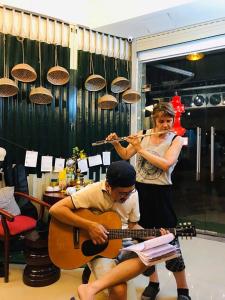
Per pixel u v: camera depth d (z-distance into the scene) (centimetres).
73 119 419
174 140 232
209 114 431
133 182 183
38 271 274
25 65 348
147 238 200
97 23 423
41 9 389
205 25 406
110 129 450
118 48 458
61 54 405
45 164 393
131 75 469
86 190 209
